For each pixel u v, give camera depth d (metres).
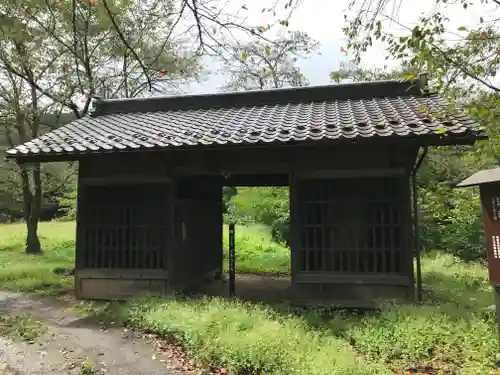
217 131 7.25
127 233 7.93
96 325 6.45
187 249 8.49
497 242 4.90
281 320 5.95
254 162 7.33
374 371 4.35
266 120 7.80
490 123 5.48
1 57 11.79
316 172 6.96
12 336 5.86
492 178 4.84
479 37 5.27
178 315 5.96
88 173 8.04
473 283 8.78
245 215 19.94
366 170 6.77
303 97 9.06
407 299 6.53
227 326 5.38
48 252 14.86
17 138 16.30
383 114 7.13
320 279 6.81
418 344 4.93
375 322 5.77
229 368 4.50
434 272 9.98
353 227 6.84
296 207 7.03
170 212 7.72
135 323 6.30
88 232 8.06
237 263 12.47
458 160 12.70
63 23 11.12
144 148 6.75
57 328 6.30
